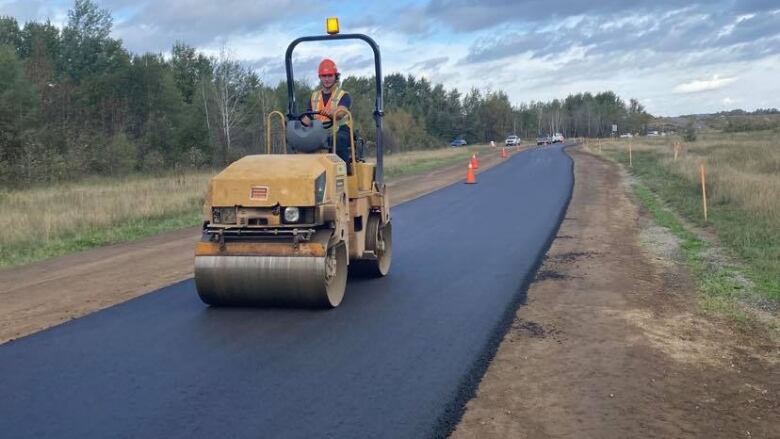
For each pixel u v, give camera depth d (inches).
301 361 250.8
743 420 204.5
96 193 927.0
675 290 373.1
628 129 5718.5
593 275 406.3
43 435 189.5
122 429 193.2
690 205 728.3
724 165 1091.9
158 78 2064.5
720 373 244.8
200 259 311.1
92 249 554.9
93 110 1862.7
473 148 3302.2
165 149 1827.0
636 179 1134.4
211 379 232.4
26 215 671.8
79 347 269.4
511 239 536.1
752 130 3494.1
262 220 308.3
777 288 371.6
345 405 210.4
